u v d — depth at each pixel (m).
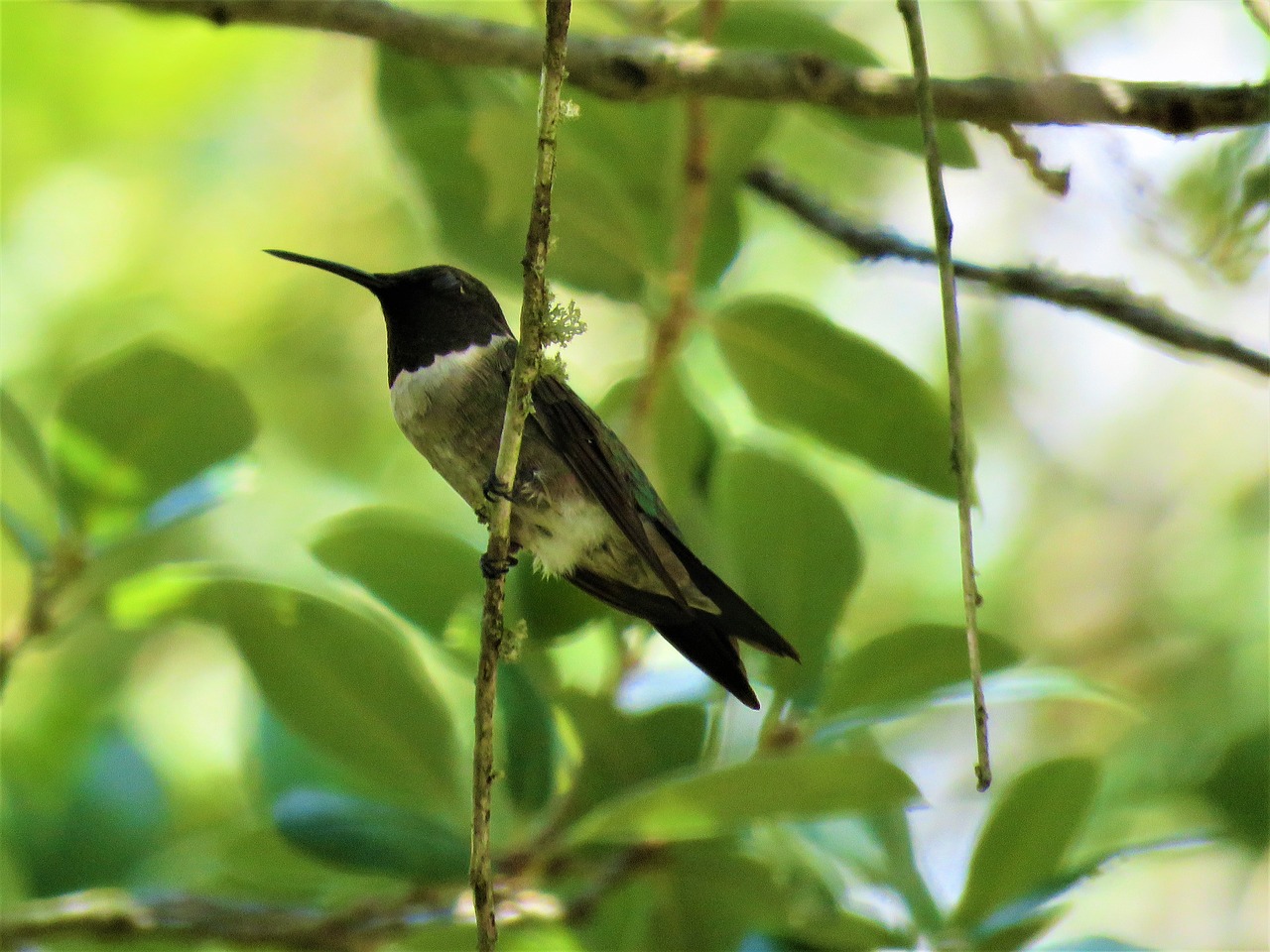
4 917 6.60
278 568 12.27
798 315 7.03
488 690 5.22
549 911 6.50
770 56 6.39
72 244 13.55
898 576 12.27
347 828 6.91
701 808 5.48
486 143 7.46
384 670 6.85
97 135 13.75
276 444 12.94
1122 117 5.83
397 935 6.61
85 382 6.98
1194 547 12.95
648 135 7.56
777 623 6.67
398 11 6.84
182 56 13.64
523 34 6.75
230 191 13.88
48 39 13.30
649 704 7.06
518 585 7.16
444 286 8.34
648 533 7.45
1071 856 6.96
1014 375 13.81
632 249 7.52
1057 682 6.20
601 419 7.62
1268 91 5.67
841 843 7.12
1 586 11.54
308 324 13.64
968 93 6.07
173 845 8.55
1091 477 13.66
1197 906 11.45
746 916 6.68
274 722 7.56
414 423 8.07
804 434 7.26
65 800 8.40
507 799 6.95
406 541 6.82
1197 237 7.02
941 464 6.98
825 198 9.07
